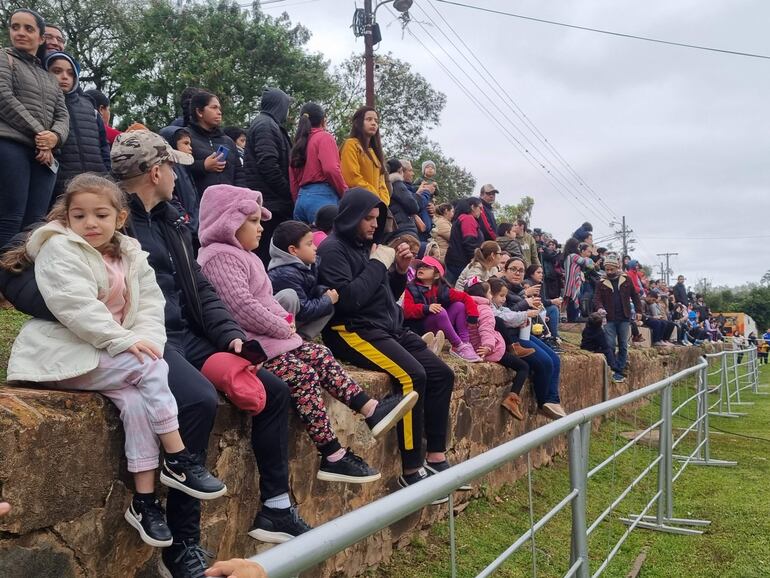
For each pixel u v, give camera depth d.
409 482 4.20
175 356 2.59
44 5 21.12
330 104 22.08
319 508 3.64
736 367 13.92
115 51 21.45
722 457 8.20
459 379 5.21
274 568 1.18
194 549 2.47
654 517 5.66
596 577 3.97
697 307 25.94
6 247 2.52
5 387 2.29
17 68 4.04
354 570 3.80
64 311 2.26
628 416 8.59
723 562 4.76
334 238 4.16
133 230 2.76
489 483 5.54
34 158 4.05
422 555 4.29
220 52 20.39
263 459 2.99
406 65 28.22
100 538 2.31
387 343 4.13
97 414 2.29
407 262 4.54
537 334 7.55
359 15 16.55
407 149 28.45
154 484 2.47
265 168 5.42
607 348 10.09
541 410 7.06
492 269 6.96
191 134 5.16
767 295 65.25
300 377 3.25
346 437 3.84
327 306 3.86
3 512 1.80
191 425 2.48
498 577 4.18
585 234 13.11
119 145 2.81
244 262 3.23
